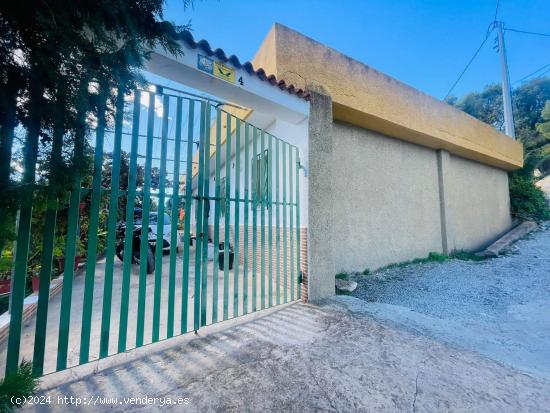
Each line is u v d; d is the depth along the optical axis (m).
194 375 2.00
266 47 4.49
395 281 5.29
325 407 1.67
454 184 8.59
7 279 3.45
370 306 3.62
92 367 2.08
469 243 8.83
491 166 10.43
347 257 5.60
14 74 1.23
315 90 4.11
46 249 1.89
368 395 1.79
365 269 5.84
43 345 1.87
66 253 1.98
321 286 3.94
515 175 12.04
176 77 2.93
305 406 1.68
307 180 3.92
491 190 10.26
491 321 3.32
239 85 3.15
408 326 2.97
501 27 13.02
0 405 1.07
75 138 1.46
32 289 3.69
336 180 5.56
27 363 1.31
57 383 1.88
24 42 1.22
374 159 6.27
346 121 5.66
